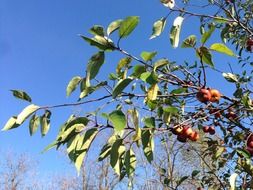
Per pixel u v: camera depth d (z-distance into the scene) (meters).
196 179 1.13
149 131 0.52
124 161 0.53
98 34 0.48
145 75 0.48
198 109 0.64
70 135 0.51
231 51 0.51
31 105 0.53
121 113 0.45
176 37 0.55
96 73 0.49
